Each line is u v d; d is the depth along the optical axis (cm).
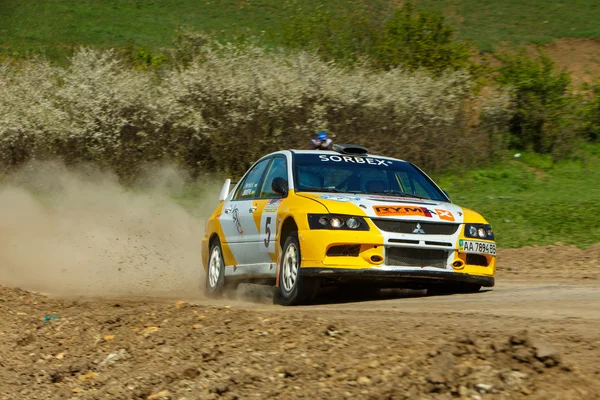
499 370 1106
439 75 6562
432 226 2025
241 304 2108
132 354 1524
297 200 2094
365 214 1983
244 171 5616
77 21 11650
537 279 2747
